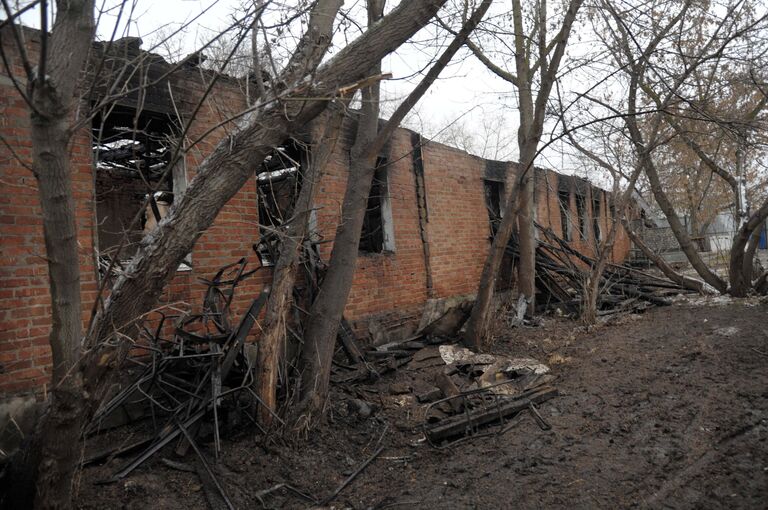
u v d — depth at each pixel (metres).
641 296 11.67
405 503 3.74
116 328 2.91
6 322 4.15
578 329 9.12
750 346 6.71
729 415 4.75
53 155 2.45
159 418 4.75
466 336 7.68
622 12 7.64
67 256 2.58
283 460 4.24
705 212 21.80
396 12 4.09
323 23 4.50
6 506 3.12
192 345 5.13
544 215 13.78
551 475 3.95
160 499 3.61
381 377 6.33
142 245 3.07
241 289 5.95
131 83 4.96
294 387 4.75
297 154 7.30
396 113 5.30
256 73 4.07
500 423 5.06
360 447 4.69
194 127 5.57
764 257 22.23
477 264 10.36
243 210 6.04
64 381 2.63
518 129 10.34
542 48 8.42
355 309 7.40
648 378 5.96
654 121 10.17
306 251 6.45
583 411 5.18
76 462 3.01
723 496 3.47
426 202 9.09
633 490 3.64
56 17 2.55
